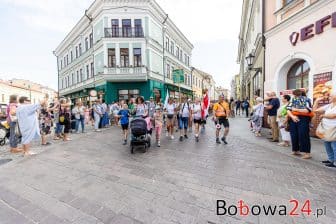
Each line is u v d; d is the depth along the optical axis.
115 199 3.31
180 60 31.05
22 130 6.04
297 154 5.62
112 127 13.43
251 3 16.12
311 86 7.61
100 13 20.98
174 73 19.36
